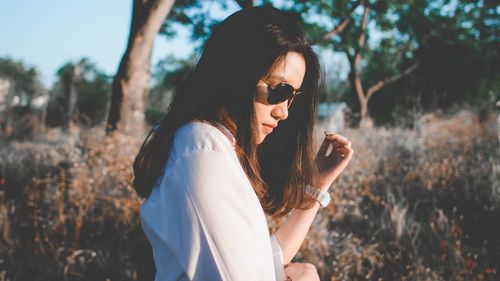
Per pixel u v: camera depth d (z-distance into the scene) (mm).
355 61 15750
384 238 3072
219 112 816
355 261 2688
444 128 6152
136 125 5441
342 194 3707
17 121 7988
